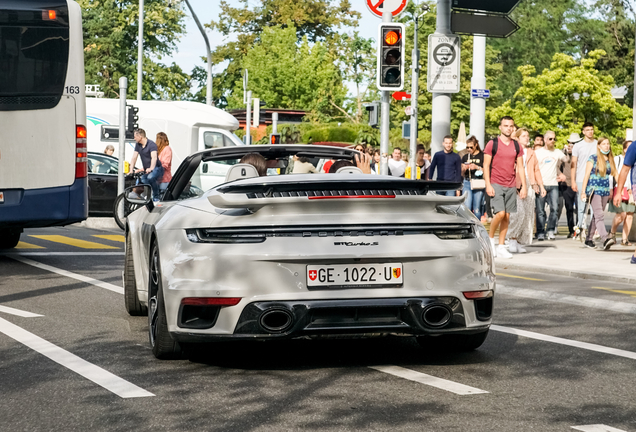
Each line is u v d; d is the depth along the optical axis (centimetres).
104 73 6606
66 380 575
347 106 7138
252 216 580
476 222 631
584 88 5478
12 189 1244
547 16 7181
